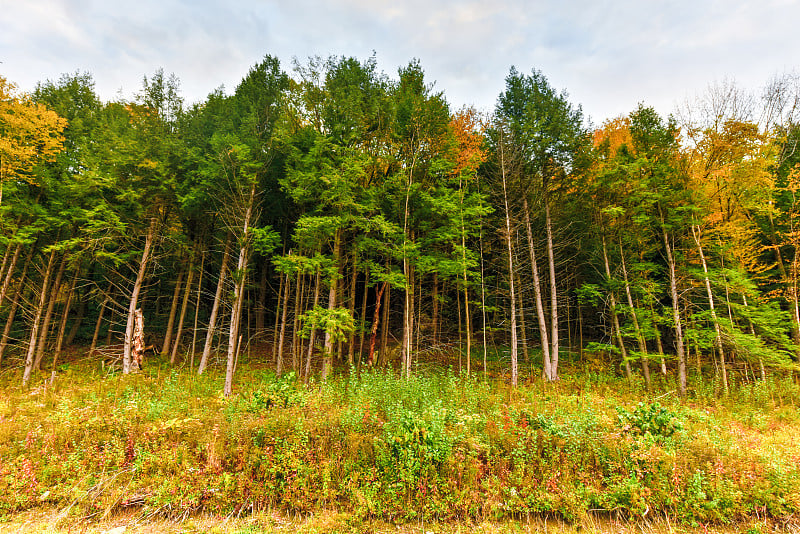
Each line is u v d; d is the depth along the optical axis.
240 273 12.15
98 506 5.65
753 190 13.89
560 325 22.70
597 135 21.44
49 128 13.34
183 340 20.67
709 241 14.85
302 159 12.89
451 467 5.84
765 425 9.21
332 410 7.31
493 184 16.23
